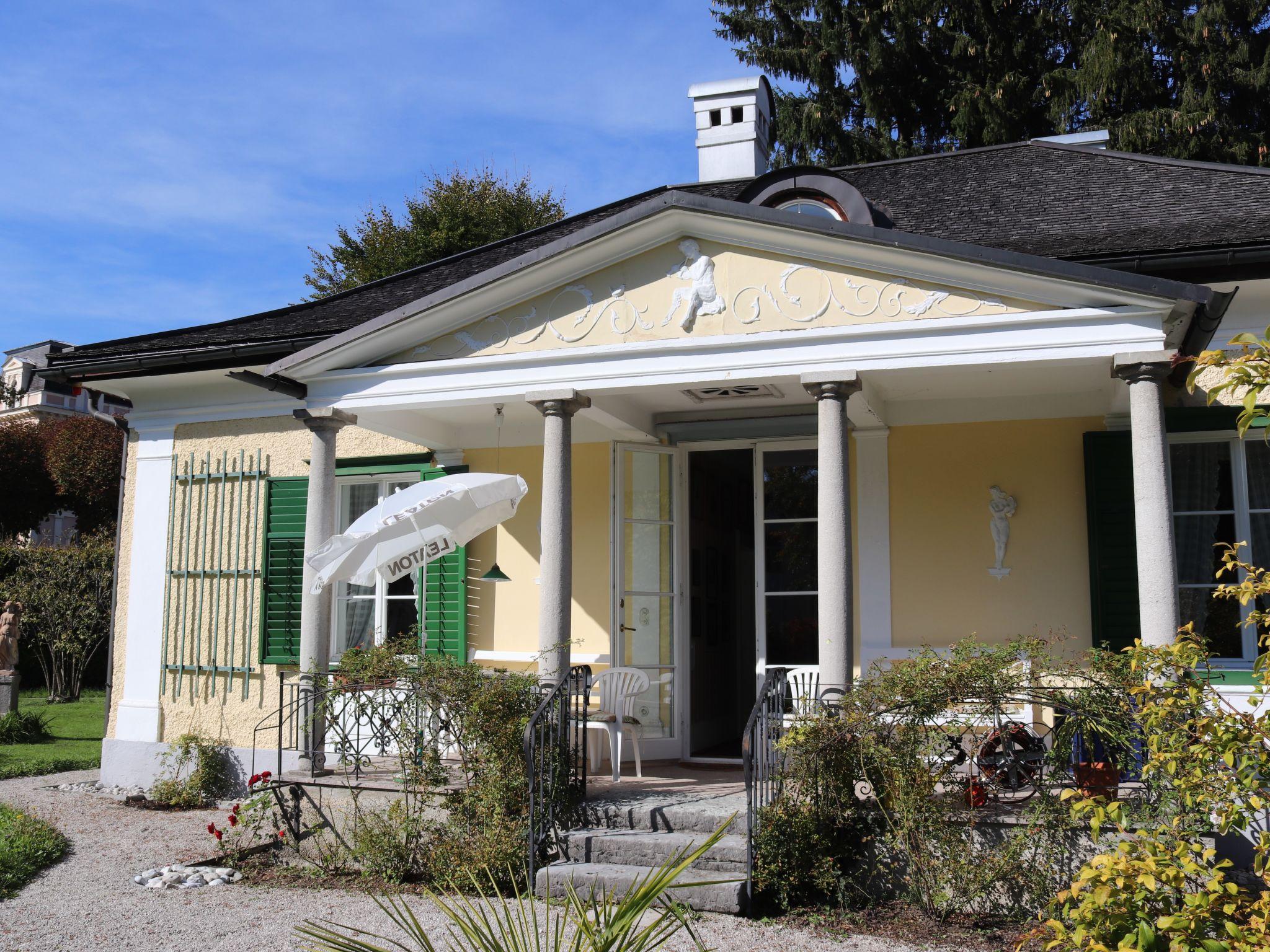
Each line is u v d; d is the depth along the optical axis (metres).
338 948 3.67
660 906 6.21
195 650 10.95
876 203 10.81
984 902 6.08
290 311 12.14
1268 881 3.63
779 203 8.96
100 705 19.45
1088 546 8.48
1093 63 20.52
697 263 7.85
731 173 13.36
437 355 8.55
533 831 6.61
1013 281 7.06
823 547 7.27
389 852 7.21
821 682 7.14
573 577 10.09
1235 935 3.26
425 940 3.62
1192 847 3.65
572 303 8.16
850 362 7.39
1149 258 7.80
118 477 29.69
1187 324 7.19
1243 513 8.27
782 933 5.86
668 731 9.89
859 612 9.07
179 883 7.20
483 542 10.40
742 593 12.26
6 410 42.34
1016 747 6.77
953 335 7.22
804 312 7.55
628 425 9.38
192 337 11.30
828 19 24.47
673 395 9.01
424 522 8.34
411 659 7.80
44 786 11.20
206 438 11.24
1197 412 8.27
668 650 9.98
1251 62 20.19
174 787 10.20
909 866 6.24
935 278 7.28
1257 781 3.84
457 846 6.92
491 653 10.05
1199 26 20.23
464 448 10.48
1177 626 6.71
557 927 3.58
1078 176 10.41
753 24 24.98
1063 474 8.70
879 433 9.20
